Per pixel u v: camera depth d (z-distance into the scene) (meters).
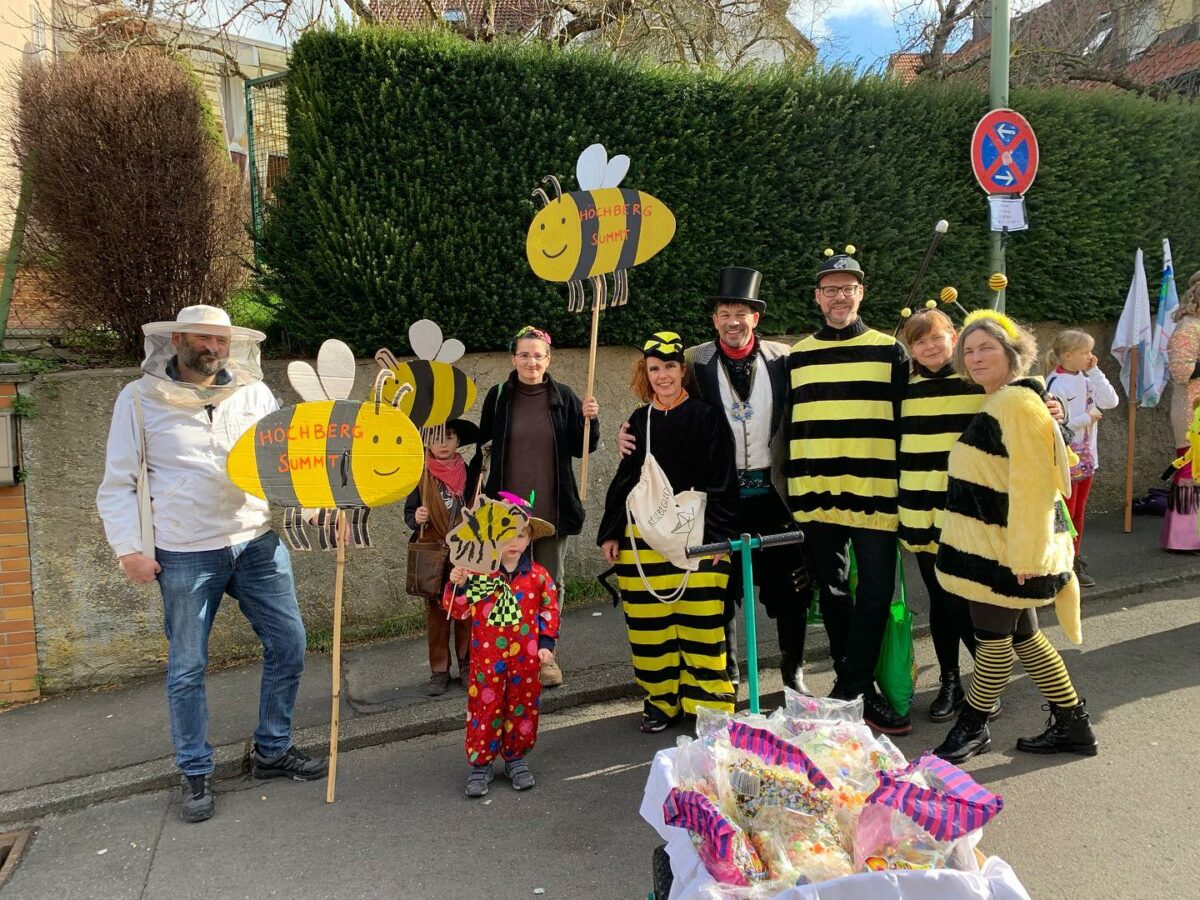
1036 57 10.85
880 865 1.90
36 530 4.65
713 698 3.92
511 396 4.37
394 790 3.60
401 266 5.25
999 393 3.32
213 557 3.46
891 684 3.88
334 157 5.12
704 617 3.87
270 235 5.25
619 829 3.22
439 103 5.31
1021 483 3.18
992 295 6.91
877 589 3.80
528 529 3.50
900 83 6.47
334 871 3.01
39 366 4.66
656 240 4.20
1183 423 6.21
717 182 5.90
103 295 5.01
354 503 3.45
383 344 5.37
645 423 3.92
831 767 2.20
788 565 4.06
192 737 3.40
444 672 4.51
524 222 5.53
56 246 5.06
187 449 3.41
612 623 5.45
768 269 6.16
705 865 1.94
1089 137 7.09
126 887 2.97
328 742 3.99
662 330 5.95
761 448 4.04
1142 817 3.12
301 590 5.28
